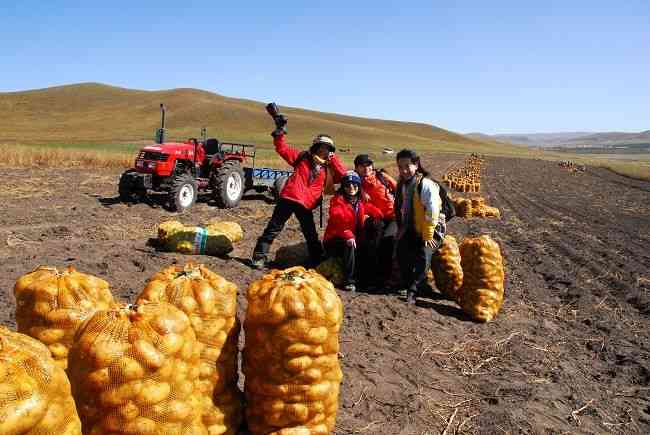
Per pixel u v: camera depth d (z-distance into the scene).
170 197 13.55
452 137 173.12
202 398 3.19
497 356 5.77
